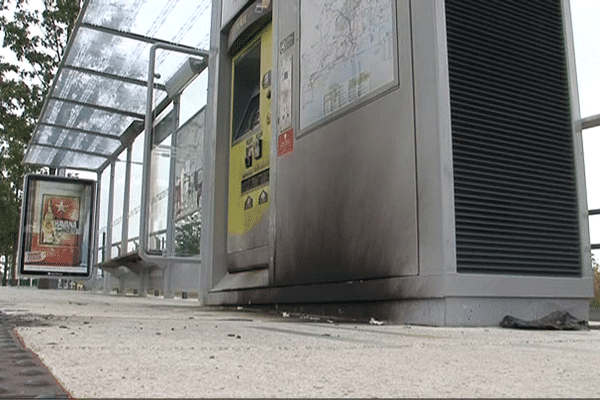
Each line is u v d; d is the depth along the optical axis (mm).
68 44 9445
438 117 3096
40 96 20094
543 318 3000
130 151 12672
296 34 4832
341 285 3846
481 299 3018
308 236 4391
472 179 3137
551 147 3465
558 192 3438
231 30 6465
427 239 3096
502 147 3270
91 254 13625
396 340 2127
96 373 1205
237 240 6148
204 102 8570
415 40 3332
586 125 4102
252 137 5938
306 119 4539
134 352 1569
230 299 5758
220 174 6516
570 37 3670
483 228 3123
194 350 1648
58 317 3176
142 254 8789
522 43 3484
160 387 1058
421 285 3086
